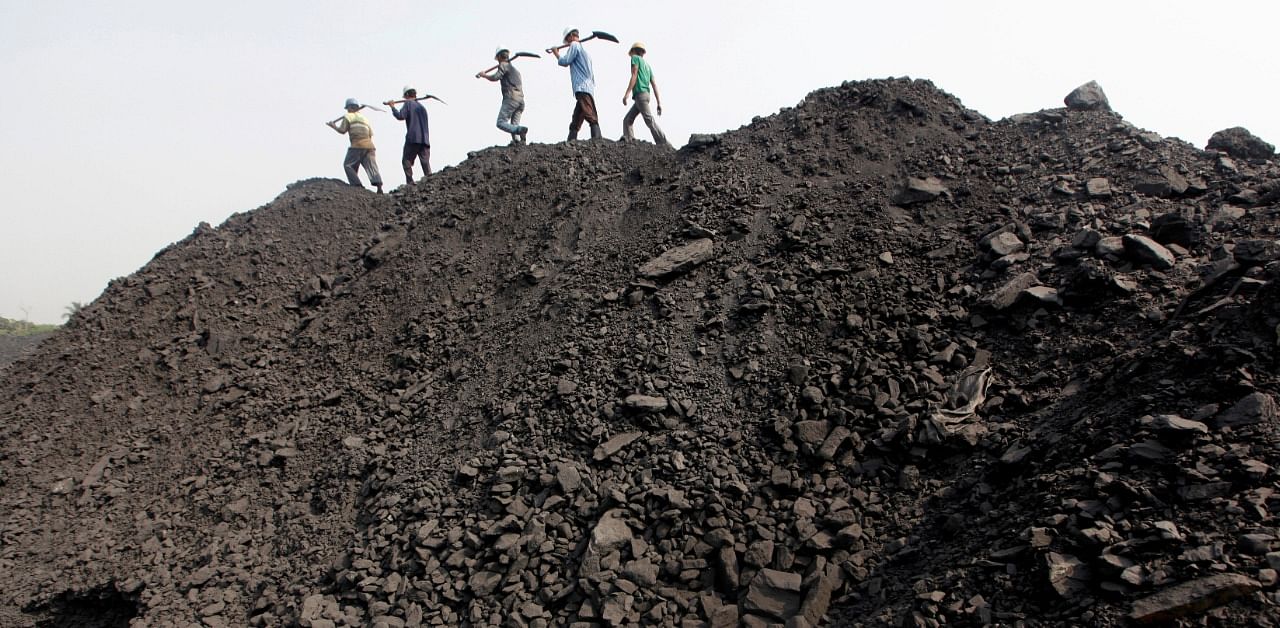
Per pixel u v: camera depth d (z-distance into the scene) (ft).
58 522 21.44
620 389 19.08
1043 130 25.40
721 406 17.97
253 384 25.71
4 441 24.43
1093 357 15.64
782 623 13.10
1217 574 9.29
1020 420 15.15
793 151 26.55
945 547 12.98
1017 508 12.66
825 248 21.66
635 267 23.40
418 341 25.26
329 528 18.79
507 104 36.52
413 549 16.92
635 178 29.45
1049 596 10.42
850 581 13.42
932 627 10.90
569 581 15.10
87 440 24.48
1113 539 10.67
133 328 28.53
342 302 28.99
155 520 20.90
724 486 15.93
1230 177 20.08
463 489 17.98
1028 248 19.75
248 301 29.68
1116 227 19.12
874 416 16.53
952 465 15.02
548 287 24.77
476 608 15.10
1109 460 12.17
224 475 21.88
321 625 15.58
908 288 19.66
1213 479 10.74
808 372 18.04
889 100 27.66
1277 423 11.19
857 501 14.97
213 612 17.13
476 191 32.50
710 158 28.14
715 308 20.76
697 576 14.49
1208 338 13.58
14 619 18.81
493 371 21.97
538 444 18.35
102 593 18.99
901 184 23.82
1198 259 17.04
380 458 20.20
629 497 16.31
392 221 33.12
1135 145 22.61
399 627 15.20
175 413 25.29
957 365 17.13
